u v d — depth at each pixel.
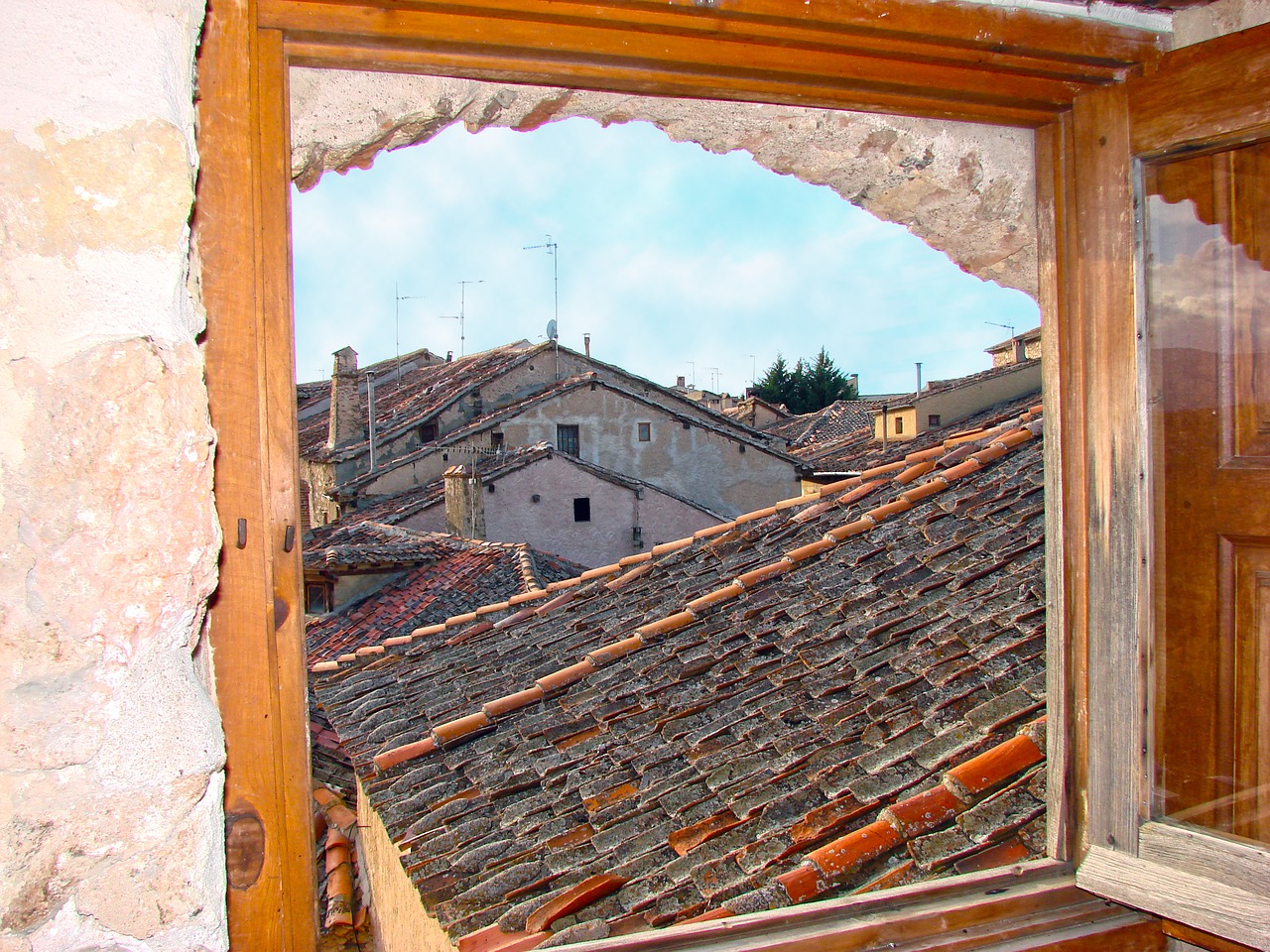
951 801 2.47
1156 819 1.39
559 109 1.63
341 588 10.65
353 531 13.72
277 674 1.03
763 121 1.68
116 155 0.83
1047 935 1.42
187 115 0.90
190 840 0.88
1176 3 1.37
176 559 0.85
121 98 0.83
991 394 19.31
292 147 1.33
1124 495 1.40
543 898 2.78
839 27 1.20
